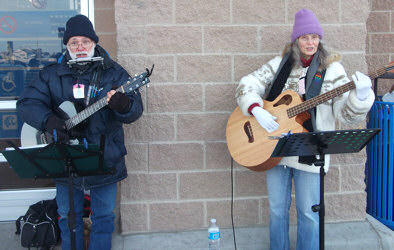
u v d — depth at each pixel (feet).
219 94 11.20
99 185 8.95
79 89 8.71
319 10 11.19
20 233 11.27
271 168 9.61
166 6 10.90
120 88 8.27
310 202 9.20
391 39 15.11
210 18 11.03
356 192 11.63
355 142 7.61
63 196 9.23
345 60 11.35
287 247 9.88
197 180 11.34
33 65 12.98
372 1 14.98
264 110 9.03
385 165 12.03
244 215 11.54
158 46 10.98
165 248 10.78
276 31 11.19
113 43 13.93
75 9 12.95
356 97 8.02
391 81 15.14
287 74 9.25
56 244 10.77
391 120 11.75
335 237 10.99
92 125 8.76
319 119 9.02
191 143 11.25
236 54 11.16
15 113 12.80
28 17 12.82
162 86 11.07
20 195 12.24
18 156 7.56
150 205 11.28
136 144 11.12
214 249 9.82
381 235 11.05
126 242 10.94
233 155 9.61
